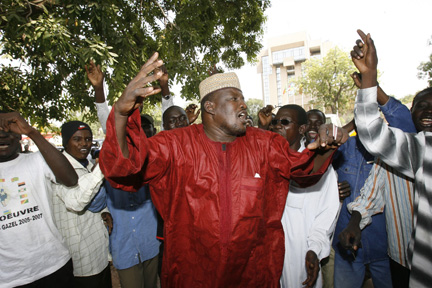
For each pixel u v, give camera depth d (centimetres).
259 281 160
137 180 143
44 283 207
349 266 242
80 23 462
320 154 146
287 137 254
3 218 195
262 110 375
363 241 238
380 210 225
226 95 154
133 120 122
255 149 161
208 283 151
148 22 765
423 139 183
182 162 152
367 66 167
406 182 207
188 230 155
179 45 673
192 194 152
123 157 117
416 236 179
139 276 272
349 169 256
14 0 402
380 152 179
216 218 148
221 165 154
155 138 152
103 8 434
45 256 208
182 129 163
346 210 253
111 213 265
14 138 205
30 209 205
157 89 112
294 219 225
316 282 222
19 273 198
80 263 242
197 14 692
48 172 216
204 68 748
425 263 174
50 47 389
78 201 216
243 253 152
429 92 192
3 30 454
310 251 208
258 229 157
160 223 272
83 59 400
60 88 657
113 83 532
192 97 664
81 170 253
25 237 201
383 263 240
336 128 129
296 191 226
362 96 173
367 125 174
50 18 396
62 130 259
